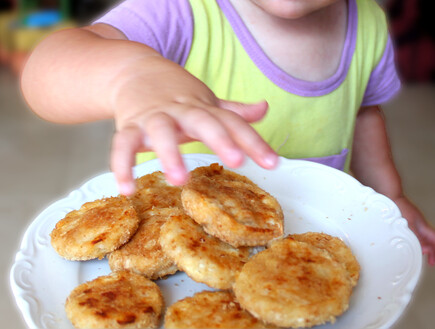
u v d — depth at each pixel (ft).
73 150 3.05
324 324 0.81
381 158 1.61
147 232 0.99
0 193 2.64
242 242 0.89
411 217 1.47
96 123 3.36
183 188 0.98
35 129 3.25
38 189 2.68
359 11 1.47
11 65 3.92
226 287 0.87
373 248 0.99
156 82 0.76
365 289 0.89
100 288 0.87
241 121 0.66
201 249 0.89
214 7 1.32
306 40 1.36
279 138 1.40
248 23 1.34
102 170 2.85
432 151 3.15
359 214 1.08
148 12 1.22
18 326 1.87
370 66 1.48
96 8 4.38
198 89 0.75
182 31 1.28
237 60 1.34
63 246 0.94
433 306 2.03
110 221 0.97
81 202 1.11
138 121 0.68
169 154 0.63
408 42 3.96
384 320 0.81
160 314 0.85
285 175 1.20
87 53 0.91
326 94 1.38
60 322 0.83
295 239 0.95
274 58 1.35
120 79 0.80
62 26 3.94
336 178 1.17
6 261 2.18
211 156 1.24
